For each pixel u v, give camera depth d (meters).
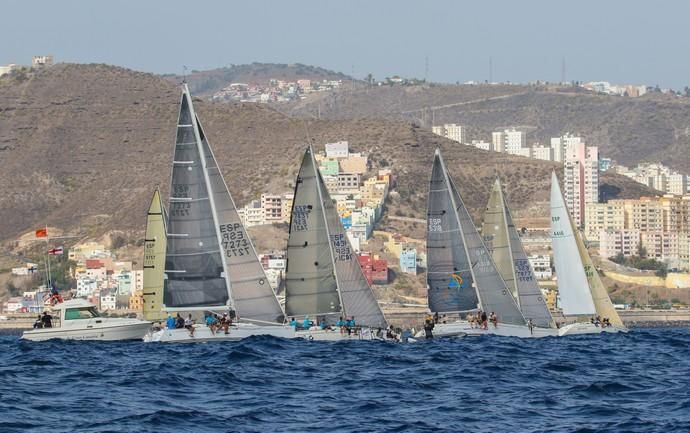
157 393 193.12
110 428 158.00
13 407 174.50
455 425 162.62
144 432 156.38
